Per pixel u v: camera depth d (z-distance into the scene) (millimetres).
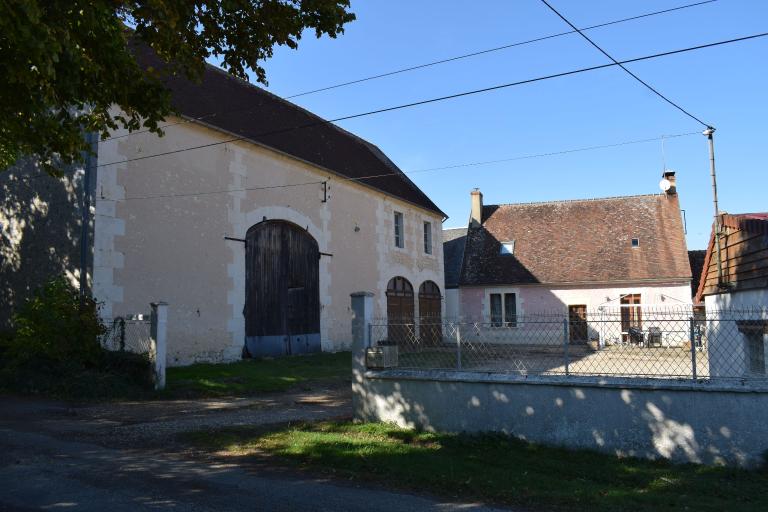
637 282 27672
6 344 13141
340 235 21688
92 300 12680
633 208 31078
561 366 7633
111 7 6859
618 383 6887
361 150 26484
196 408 10477
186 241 15250
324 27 7980
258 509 5066
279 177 18719
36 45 5234
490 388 7602
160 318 12188
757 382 6516
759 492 5633
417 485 5844
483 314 30219
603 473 6199
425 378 8023
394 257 25281
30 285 14305
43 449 7176
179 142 15281
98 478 5934
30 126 7273
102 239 13180
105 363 12422
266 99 21594
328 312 20672
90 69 6383
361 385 8609
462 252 34750
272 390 12922
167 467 6414
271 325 17953
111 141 13531
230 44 8102
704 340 8586
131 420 9203
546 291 29250
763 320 9562
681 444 6578
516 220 32750
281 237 18797
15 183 15070
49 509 4973
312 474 6215
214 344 15852
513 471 6230
